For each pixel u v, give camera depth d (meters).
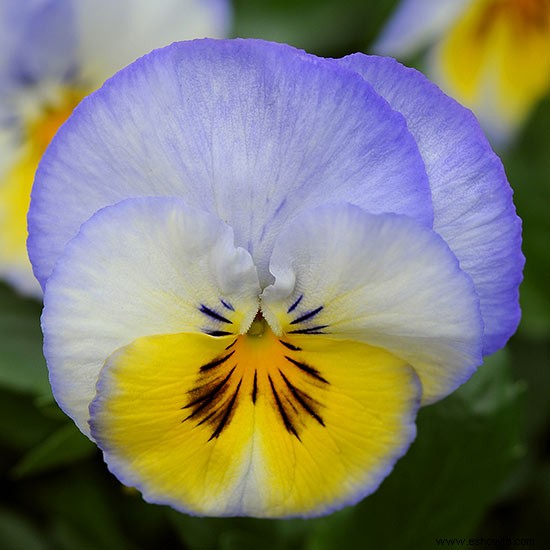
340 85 0.28
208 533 0.33
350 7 0.36
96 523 0.34
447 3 0.35
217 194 0.28
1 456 0.34
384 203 0.28
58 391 0.28
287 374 0.29
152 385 0.28
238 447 0.29
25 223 0.34
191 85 0.28
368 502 0.32
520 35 0.37
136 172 0.28
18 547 0.34
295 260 0.28
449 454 0.32
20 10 0.33
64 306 0.28
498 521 0.35
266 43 0.28
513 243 0.29
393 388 0.29
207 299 0.28
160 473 0.29
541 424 0.36
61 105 0.34
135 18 0.33
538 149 0.37
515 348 0.36
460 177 0.29
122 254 0.28
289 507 0.29
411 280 0.28
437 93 0.29
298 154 0.28
